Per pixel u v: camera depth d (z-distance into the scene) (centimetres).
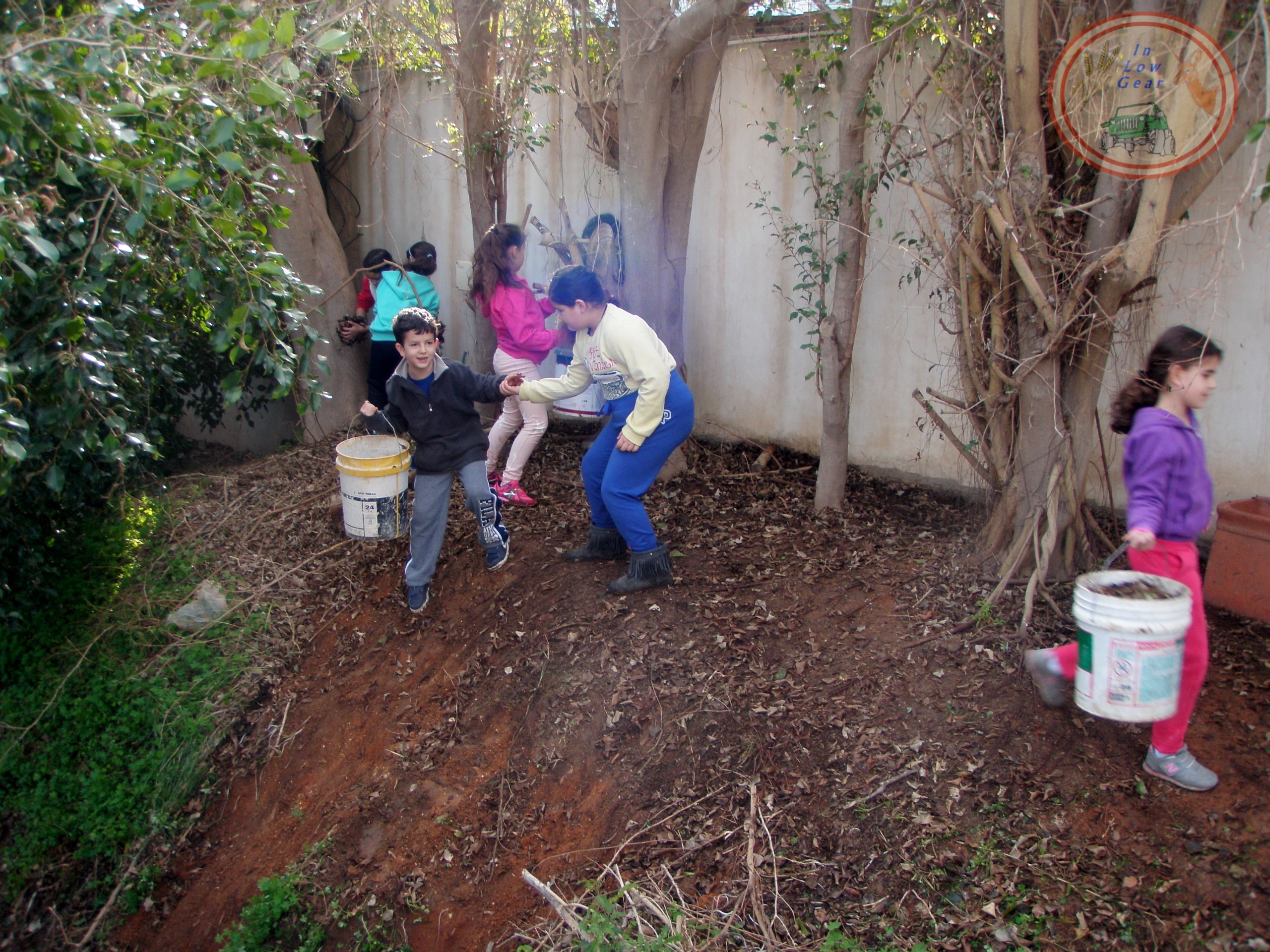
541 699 425
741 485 585
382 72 727
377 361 675
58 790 460
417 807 409
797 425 624
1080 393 404
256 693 483
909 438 572
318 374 409
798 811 343
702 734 383
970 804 324
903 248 525
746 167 609
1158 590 283
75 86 287
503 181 668
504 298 534
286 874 400
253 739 468
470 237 775
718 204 627
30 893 439
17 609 508
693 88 531
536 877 362
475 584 500
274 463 692
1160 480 285
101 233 334
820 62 559
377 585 524
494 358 557
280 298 353
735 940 302
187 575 548
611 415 448
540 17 619
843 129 481
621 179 540
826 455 533
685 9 525
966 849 311
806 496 565
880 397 580
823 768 354
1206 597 414
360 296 730
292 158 338
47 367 324
